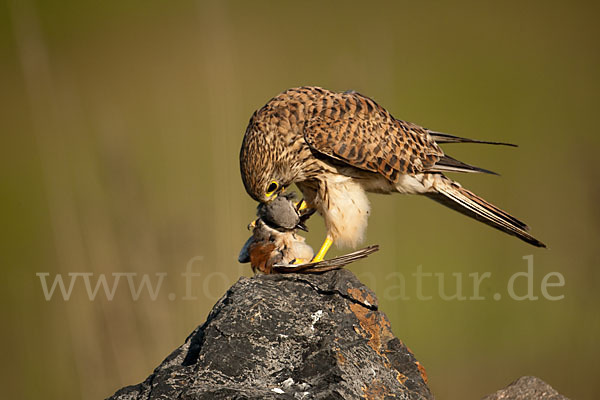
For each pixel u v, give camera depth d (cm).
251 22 2848
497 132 2208
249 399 467
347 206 815
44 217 1711
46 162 1312
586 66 2666
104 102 2228
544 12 3106
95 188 1092
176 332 1014
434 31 2981
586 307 1221
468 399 1315
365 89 1136
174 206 1171
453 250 1617
